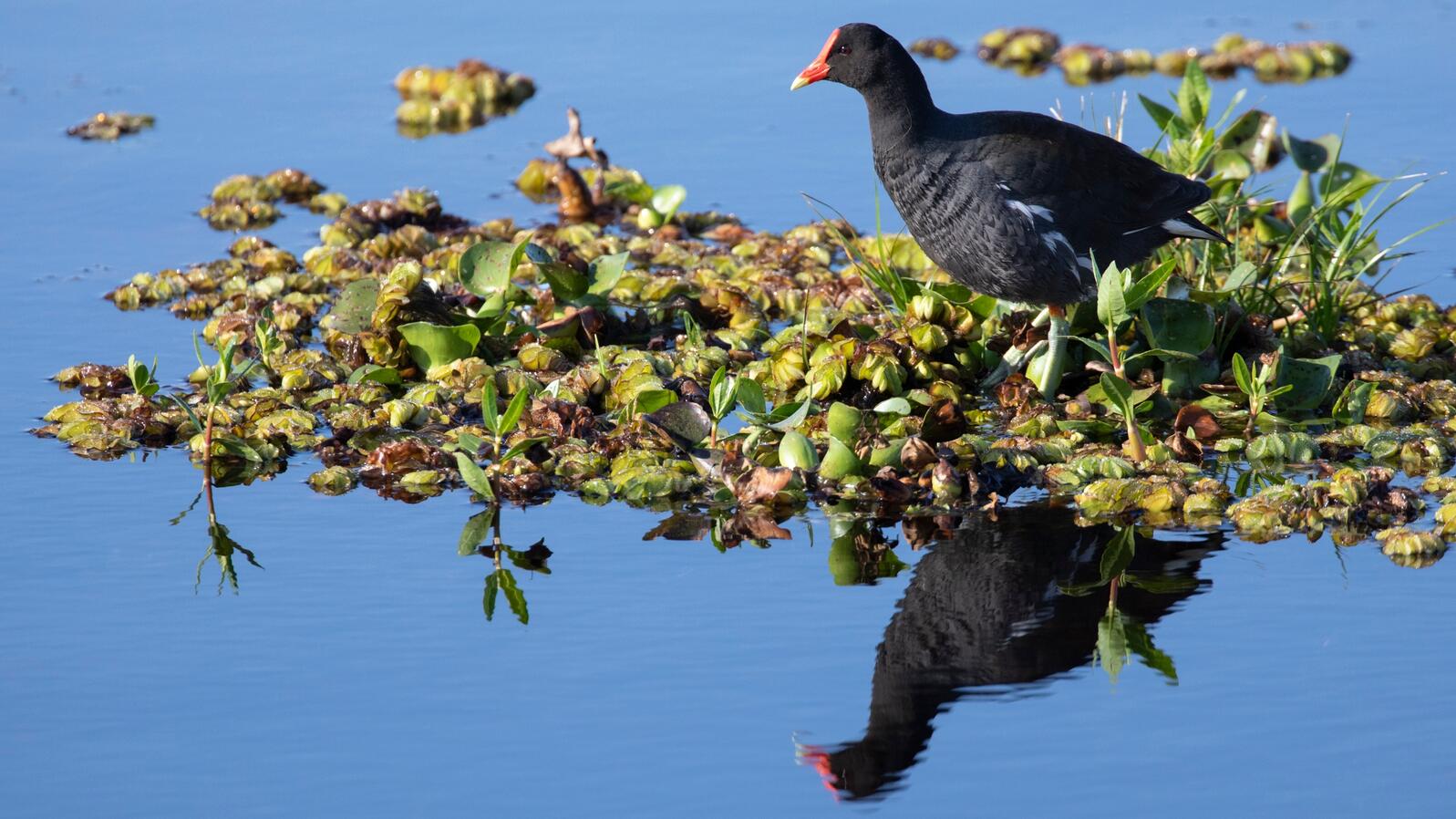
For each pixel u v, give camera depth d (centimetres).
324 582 962
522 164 1914
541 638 892
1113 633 896
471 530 1040
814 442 1153
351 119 2044
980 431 1213
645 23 2381
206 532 1034
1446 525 1012
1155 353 1195
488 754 777
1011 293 1245
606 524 1051
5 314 1455
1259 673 848
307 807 736
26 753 778
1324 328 1360
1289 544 1009
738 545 1019
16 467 1137
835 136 1952
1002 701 827
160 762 771
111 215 1730
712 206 1752
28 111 2023
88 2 2467
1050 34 2217
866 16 2377
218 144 1944
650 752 779
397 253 1605
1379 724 795
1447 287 1494
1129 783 751
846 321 1324
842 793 745
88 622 909
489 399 1093
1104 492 1072
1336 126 1888
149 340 1402
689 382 1251
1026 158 1190
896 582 964
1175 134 1445
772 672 854
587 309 1381
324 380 1295
